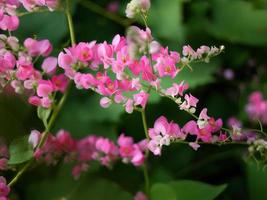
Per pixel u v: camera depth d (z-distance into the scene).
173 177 0.65
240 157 0.67
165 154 0.67
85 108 0.65
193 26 0.70
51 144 0.56
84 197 0.58
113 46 0.49
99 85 0.49
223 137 0.50
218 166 0.68
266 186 0.60
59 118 0.64
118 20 0.67
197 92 0.70
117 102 0.49
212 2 0.71
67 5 0.51
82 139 0.60
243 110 0.70
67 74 0.49
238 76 0.74
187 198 0.54
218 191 0.54
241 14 0.71
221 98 0.71
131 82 0.49
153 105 0.66
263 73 0.74
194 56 0.49
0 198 0.51
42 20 0.66
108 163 0.57
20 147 0.51
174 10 0.69
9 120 0.56
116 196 0.58
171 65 0.48
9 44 0.49
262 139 0.50
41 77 0.50
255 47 0.72
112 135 0.64
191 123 0.50
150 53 0.47
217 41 0.71
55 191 0.58
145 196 0.57
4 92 0.55
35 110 0.57
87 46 0.49
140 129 0.66
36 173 0.58
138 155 0.54
